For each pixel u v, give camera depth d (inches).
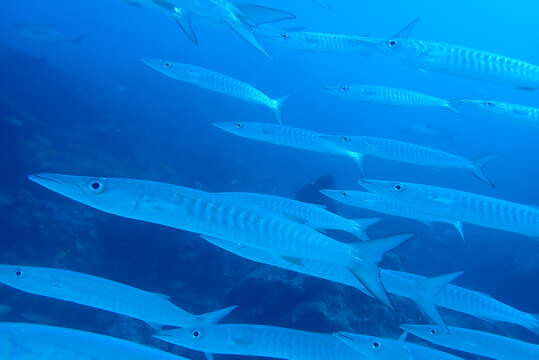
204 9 171.2
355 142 307.6
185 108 1187.9
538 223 203.9
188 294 408.5
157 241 426.6
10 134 526.0
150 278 420.5
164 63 309.7
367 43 241.6
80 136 746.8
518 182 1355.8
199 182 771.4
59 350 107.2
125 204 136.6
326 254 148.0
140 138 877.8
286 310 322.7
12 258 372.8
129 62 1727.4
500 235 819.4
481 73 220.2
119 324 340.8
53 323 337.4
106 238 428.5
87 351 109.6
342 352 190.5
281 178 987.9
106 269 418.0
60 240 400.2
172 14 173.3
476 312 219.9
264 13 173.3
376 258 146.4
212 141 1028.5
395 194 218.2
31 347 105.0
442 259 722.2
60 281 173.5
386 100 309.1
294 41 268.2
